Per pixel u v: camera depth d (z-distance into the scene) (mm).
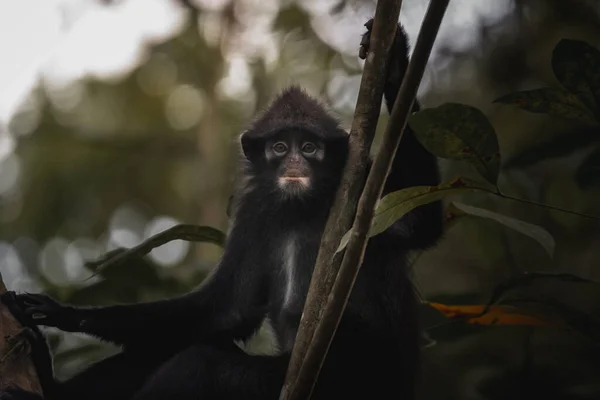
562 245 11695
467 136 6414
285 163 9617
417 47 5102
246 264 9906
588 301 11758
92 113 18859
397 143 5359
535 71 13297
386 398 8711
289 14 16453
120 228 17906
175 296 9875
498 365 9992
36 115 18547
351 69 16203
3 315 7555
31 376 7387
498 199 11609
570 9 12914
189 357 8438
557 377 8977
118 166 18234
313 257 9617
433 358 11070
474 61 14242
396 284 8891
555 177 11562
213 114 17000
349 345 8758
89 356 10672
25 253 16375
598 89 6473
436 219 8375
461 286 12625
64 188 17922
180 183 18234
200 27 17516
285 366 8492
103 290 10000
